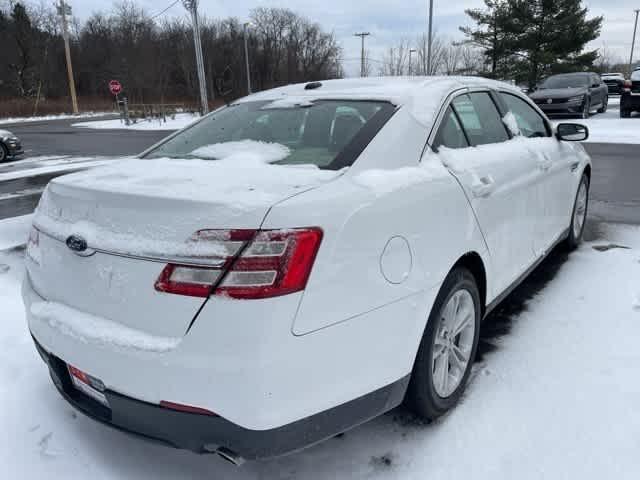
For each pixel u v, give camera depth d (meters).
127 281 1.84
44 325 2.11
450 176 2.46
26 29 52.56
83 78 59.12
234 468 2.26
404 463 2.26
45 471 2.27
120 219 1.88
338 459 2.29
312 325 1.76
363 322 1.92
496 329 3.38
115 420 1.99
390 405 2.15
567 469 2.18
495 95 3.42
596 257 4.64
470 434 2.41
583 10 26.28
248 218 1.71
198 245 1.71
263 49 60.31
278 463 2.28
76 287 2.01
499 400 2.64
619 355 3.00
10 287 4.28
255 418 1.71
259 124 2.76
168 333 1.76
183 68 50.84
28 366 3.09
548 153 3.76
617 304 3.64
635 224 5.75
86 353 1.92
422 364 2.29
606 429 2.40
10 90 53.00
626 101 17.48
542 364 2.95
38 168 11.77
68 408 2.70
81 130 26.14
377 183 2.09
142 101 48.31
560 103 17.38
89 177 2.23
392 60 39.62
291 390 1.75
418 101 2.62
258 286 1.68
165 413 1.79
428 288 2.20
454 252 2.39
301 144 2.49
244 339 1.67
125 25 55.59
